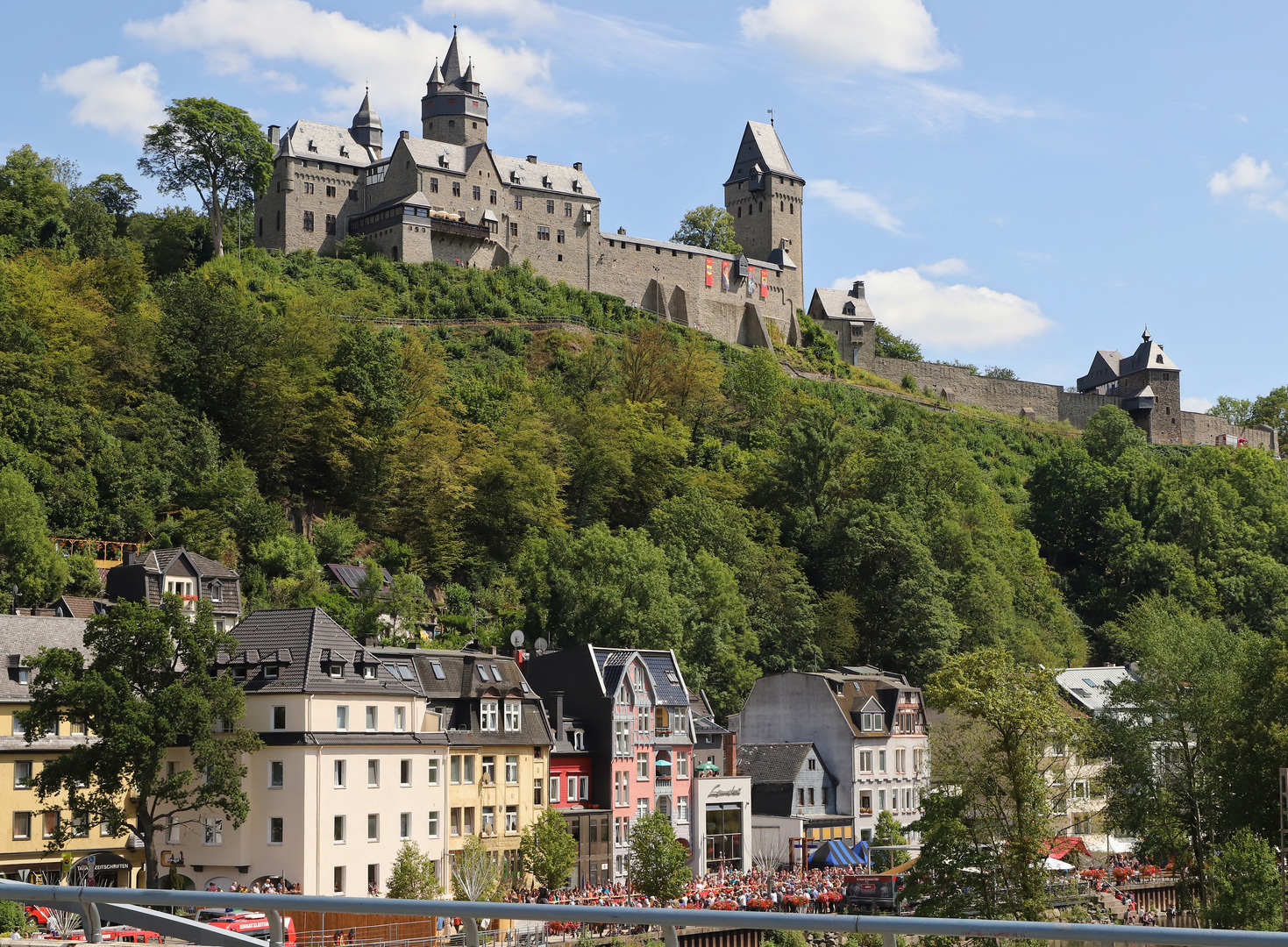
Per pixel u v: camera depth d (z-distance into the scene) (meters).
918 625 151.38
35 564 105.31
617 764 101.06
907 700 131.62
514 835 91.94
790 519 172.25
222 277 186.12
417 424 153.50
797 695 127.50
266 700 78.94
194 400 143.88
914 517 174.50
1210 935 15.19
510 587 138.12
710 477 174.25
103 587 111.31
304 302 161.75
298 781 77.06
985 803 76.56
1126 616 181.38
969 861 73.00
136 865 79.31
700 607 135.75
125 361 143.50
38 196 191.38
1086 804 113.94
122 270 166.75
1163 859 91.44
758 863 112.19
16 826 76.69
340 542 135.75
